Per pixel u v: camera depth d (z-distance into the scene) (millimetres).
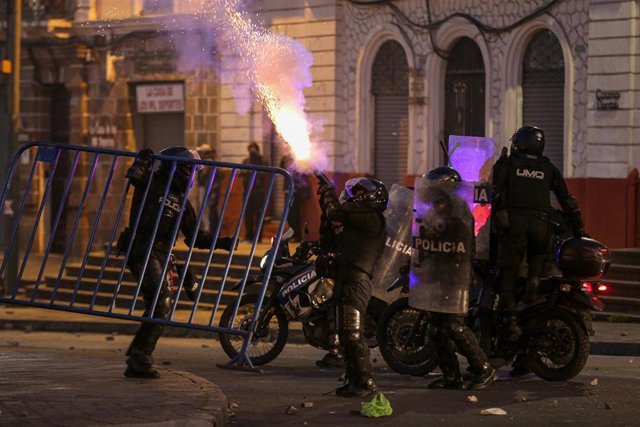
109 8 50281
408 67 41969
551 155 39000
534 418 17000
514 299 20719
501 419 16906
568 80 37875
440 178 19078
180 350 28281
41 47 53188
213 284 36812
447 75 41531
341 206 18312
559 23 38094
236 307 21141
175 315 33656
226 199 20438
